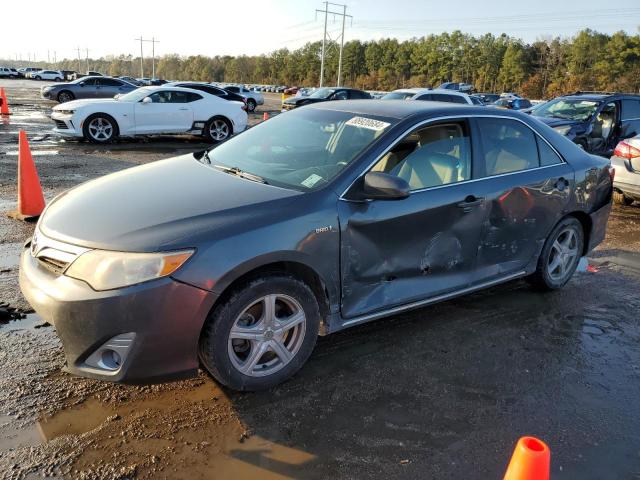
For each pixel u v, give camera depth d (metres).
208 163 3.81
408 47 120.44
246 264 2.73
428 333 3.87
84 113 12.78
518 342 3.81
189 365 2.72
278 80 142.38
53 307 2.60
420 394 3.12
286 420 2.81
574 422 2.93
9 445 2.51
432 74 116.00
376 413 2.92
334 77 128.88
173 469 2.43
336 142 3.55
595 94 12.00
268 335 2.95
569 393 3.21
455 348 3.67
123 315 2.53
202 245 2.65
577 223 4.66
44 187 7.71
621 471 2.57
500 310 4.32
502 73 103.81
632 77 76.94
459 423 2.88
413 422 2.86
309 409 2.92
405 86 113.94
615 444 2.77
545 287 4.64
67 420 2.72
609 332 4.05
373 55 126.06
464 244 3.78
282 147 3.73
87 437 2.60
